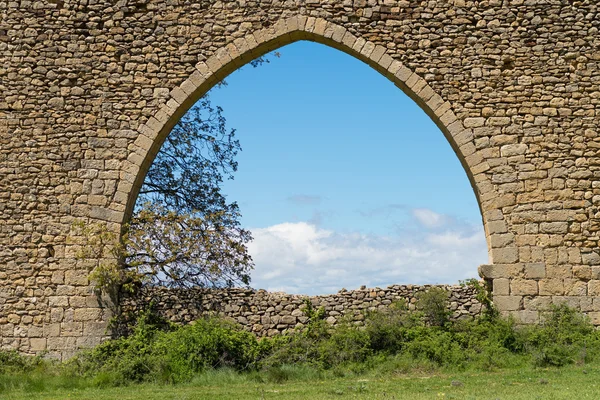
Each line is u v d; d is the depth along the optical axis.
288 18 16.98
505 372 14.05
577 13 16.91
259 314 16.66
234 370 14.86
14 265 16.31
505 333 15.44
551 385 12.15
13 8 17.19
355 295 16.84
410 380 13.47
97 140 16.73
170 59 16.98
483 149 16.56
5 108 16.84
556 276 16.05
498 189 16.45
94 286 16.19
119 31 17.09
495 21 16.92
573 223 16.23
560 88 16.69
